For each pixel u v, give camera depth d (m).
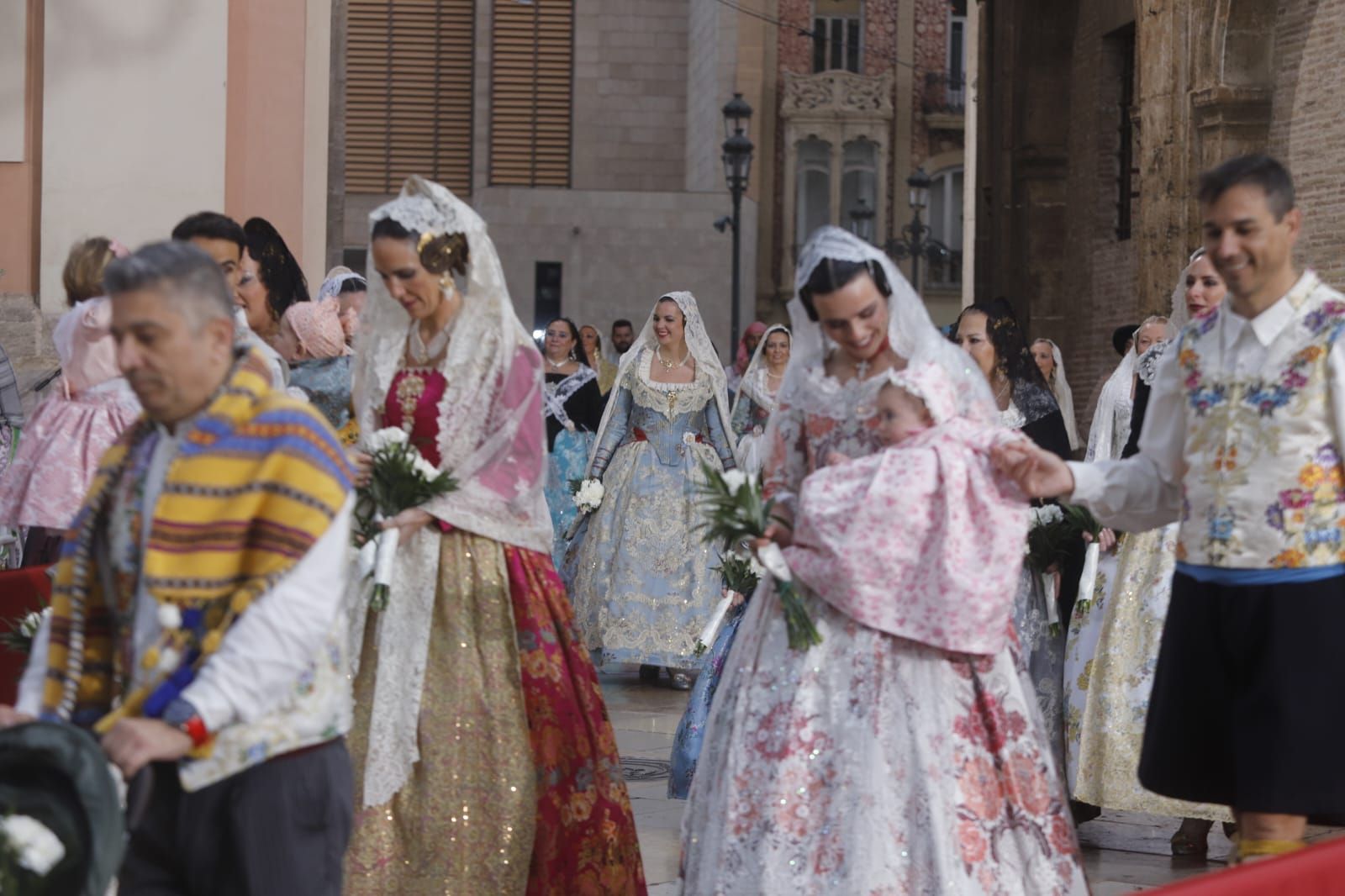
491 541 4.96
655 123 36.22
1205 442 4.25
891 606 4.30
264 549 3.21
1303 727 4.07
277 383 4.90
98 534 3.39
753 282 33.00
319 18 12.71
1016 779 4.35
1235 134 15.45
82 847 2.95
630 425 10.57
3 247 10.67
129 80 10.73
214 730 3.15
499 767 4.83
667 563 10.25
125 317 3.18
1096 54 20.23
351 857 4.76
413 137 36.41
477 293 5.01
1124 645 6.56
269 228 5.82
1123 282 19.58
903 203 38.97
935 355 4.43
